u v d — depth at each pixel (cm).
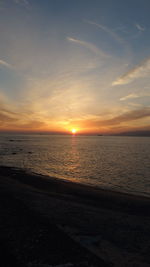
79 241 664
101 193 1551
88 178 2344
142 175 2531
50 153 5594
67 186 1761
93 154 5528
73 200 1317
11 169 2620
